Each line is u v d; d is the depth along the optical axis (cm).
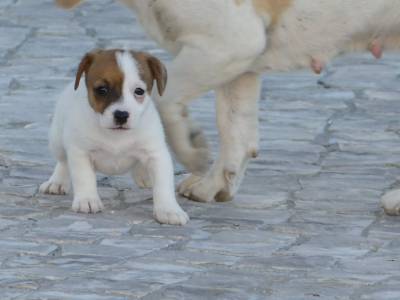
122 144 1112
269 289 946
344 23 1128
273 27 1129
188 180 1202
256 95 1180
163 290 937
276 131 1458
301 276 980
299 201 1202
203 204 1183
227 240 1072
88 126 1109
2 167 1284
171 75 1123
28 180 1239
